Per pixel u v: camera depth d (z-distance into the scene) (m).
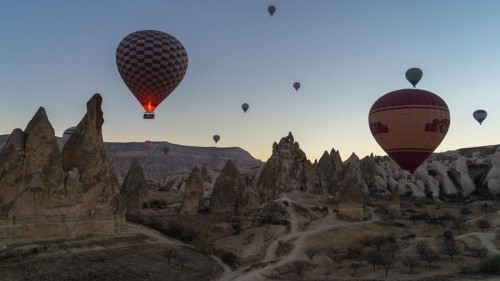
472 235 70.19
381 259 58.75
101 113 59.59
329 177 131.88
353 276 54.97
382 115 43.12
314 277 55.00
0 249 43.81
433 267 57.56
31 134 50.09
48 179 50.25
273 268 58.72
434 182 140.75
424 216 99.25
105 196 57.50
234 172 97.44
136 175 90.81
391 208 104.75
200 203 95.06
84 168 55.69
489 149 176.62
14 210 46.62
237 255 65.44
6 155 48.19
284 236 76.62
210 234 77.12
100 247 51.94
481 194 135.88
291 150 126.88
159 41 44.84
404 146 42.72
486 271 55.16
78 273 43.88
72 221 51.88
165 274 50.25
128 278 46.28
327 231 81.00
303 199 106.75
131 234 60.59
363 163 144.75
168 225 73.00
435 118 41.88
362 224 88.12
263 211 93.44
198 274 53.59
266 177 112.50
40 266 43.00
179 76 46.78
